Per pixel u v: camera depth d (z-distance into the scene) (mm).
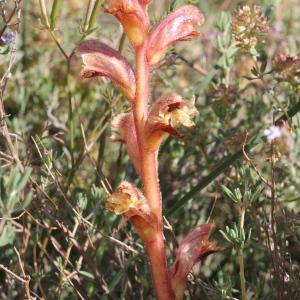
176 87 404
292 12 456
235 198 255
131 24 230
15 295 297
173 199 346
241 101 379
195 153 358
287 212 299
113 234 300
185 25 237
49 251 321
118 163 335
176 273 244
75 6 438
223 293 258
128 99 237
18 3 305
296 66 295
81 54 235
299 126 309
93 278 289
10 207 209
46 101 396
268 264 309
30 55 417
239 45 295
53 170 322
